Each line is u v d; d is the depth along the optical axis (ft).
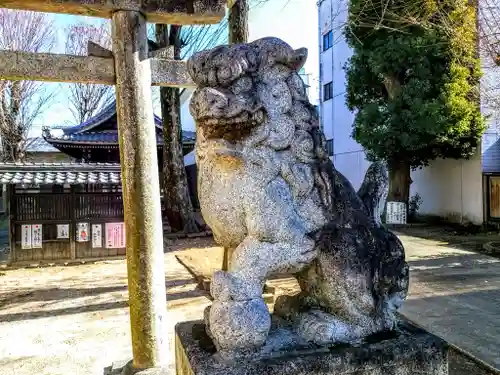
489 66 31.19
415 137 32.81
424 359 5.26
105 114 49.11
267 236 5.24
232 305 4.96
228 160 5.33
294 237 5.30
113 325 15.46
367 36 34.30
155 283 9.78
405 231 36.04
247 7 19.52
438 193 41.06
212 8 10.26
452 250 27.66
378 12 27.91
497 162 35.88
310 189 5.54
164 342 9.93
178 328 6.29
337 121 55.67
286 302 6.29
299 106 5.65
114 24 9.78
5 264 26.99
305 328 5.42
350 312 5.43
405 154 35.88
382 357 5.10
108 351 13.07
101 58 10.00
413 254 26.55
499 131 35.35
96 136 48.67
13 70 9.58
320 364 4.88
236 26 19.35
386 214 38.86
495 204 34.68
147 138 9.79
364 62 36.40
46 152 71.10
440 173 40.65
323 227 5.57
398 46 32.07
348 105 39.47
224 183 5.42
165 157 39.19
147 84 9.92
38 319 16.26
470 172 36.86
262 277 5.22
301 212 5.53
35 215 27.17
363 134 35.65
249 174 5.32
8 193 26.61
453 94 31.68
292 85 5.63
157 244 9.85
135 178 9.64
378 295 5.57
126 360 11.47
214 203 5.51
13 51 9.59
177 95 38.52
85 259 28.12
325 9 56.34
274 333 5.36
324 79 59.00
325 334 5.24
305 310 5.86
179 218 38.42
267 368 4.71
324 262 5.42
